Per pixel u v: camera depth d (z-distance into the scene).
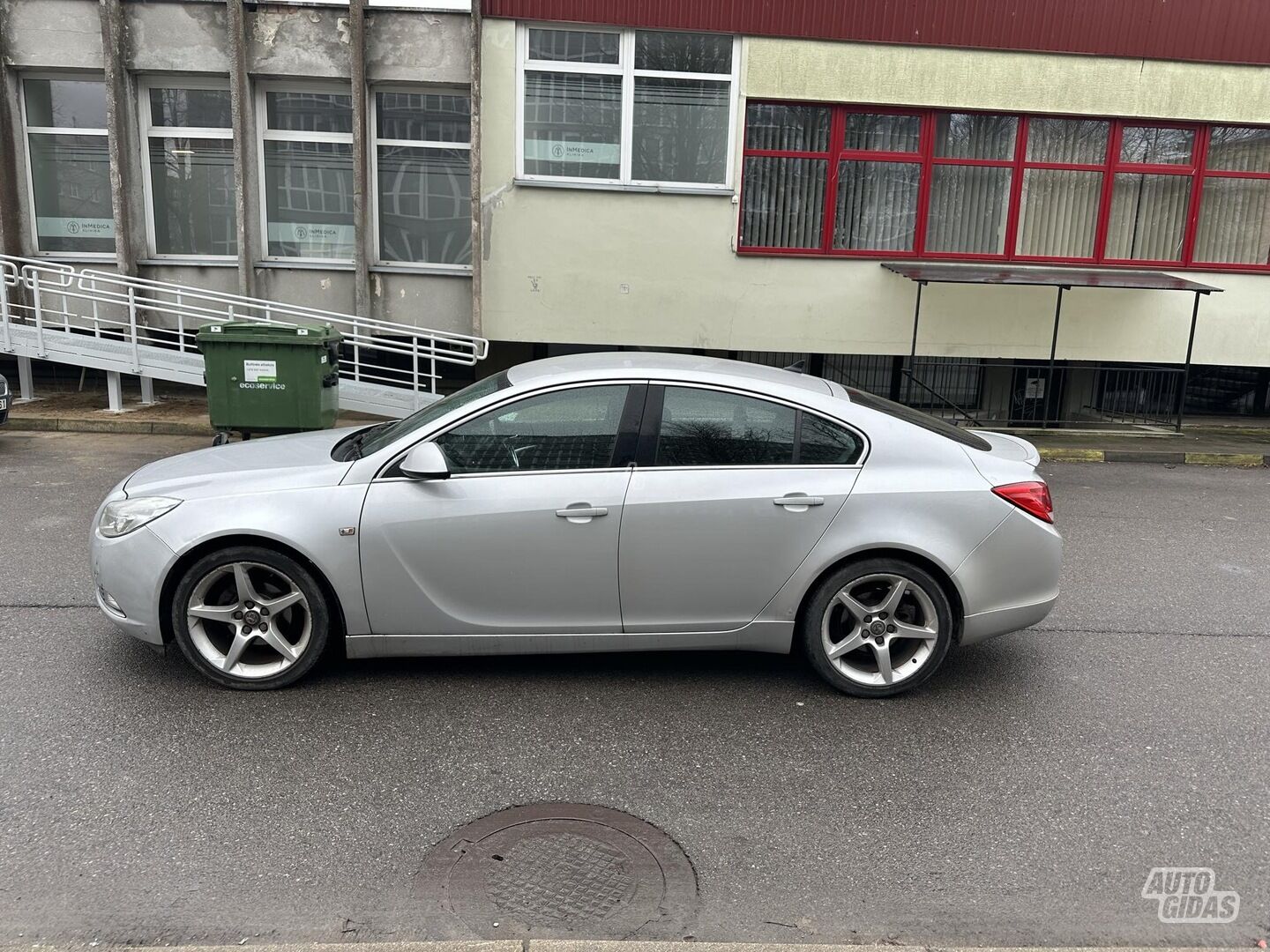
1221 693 4.58
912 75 12.47
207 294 11.62
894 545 4.19
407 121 12.63
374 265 12.61
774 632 4.32
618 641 4.30
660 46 12.19
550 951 2.59
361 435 4.93
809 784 3.62
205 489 4.16
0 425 10.59
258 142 12.56
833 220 12.83
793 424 4.29
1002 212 13.13
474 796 3.46
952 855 3.18
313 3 11.96
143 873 2.95
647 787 3.56
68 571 5.86
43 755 3.64
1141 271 13.05
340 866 3.01
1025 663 4.91
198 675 4.39
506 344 14.50
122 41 12.02
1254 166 13.28
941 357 14.10
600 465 4.20
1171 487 10.07
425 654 4.28
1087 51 12.56
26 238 12.91
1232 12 12.59
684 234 12.59
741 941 2.70
